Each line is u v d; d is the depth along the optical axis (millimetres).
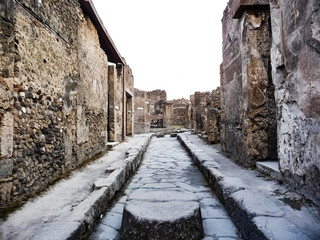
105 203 2768
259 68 3996
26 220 2139
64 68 3980
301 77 2371
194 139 9906
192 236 2031
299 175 2455
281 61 2805
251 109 3975
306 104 2291
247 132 4008
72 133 4246
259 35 4035
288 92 2662
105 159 5414
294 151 2549
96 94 5891
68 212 2314
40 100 3143
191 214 2084
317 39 2055
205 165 4121
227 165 4219
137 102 16531
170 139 11953
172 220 1979
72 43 4367
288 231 1674
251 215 1979
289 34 2582
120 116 9945
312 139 2203
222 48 5926
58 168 3621
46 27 3369
